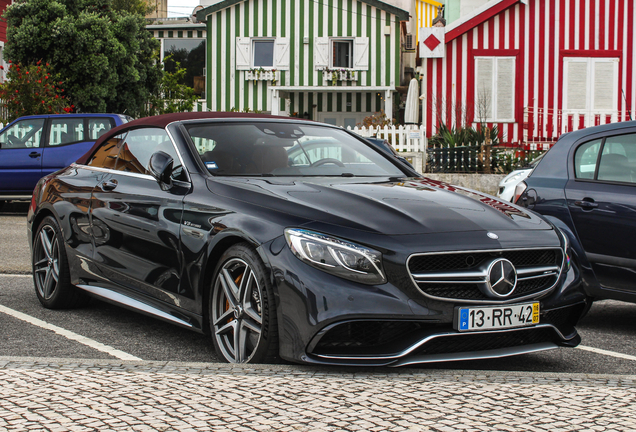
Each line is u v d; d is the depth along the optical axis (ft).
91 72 72.49
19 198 43.34
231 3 100.07
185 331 15.60
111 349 13.89
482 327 11.30
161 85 87.86
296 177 14.28
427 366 12.80
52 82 57.57
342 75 99.35
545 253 12.36
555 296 12.23
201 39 114.21
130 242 14.93
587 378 10.70
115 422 8.35
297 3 100.01
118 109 78.95
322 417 8.63
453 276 11.20
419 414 8.81
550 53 65.21
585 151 17.53
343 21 99.55
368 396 9.53
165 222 13.89
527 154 55.62
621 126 17.15
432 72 65.62
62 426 8.20
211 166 14.24
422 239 11.22
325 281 10.92
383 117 74.23
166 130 15.48
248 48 100.68
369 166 15.85
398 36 99.25
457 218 12.06
